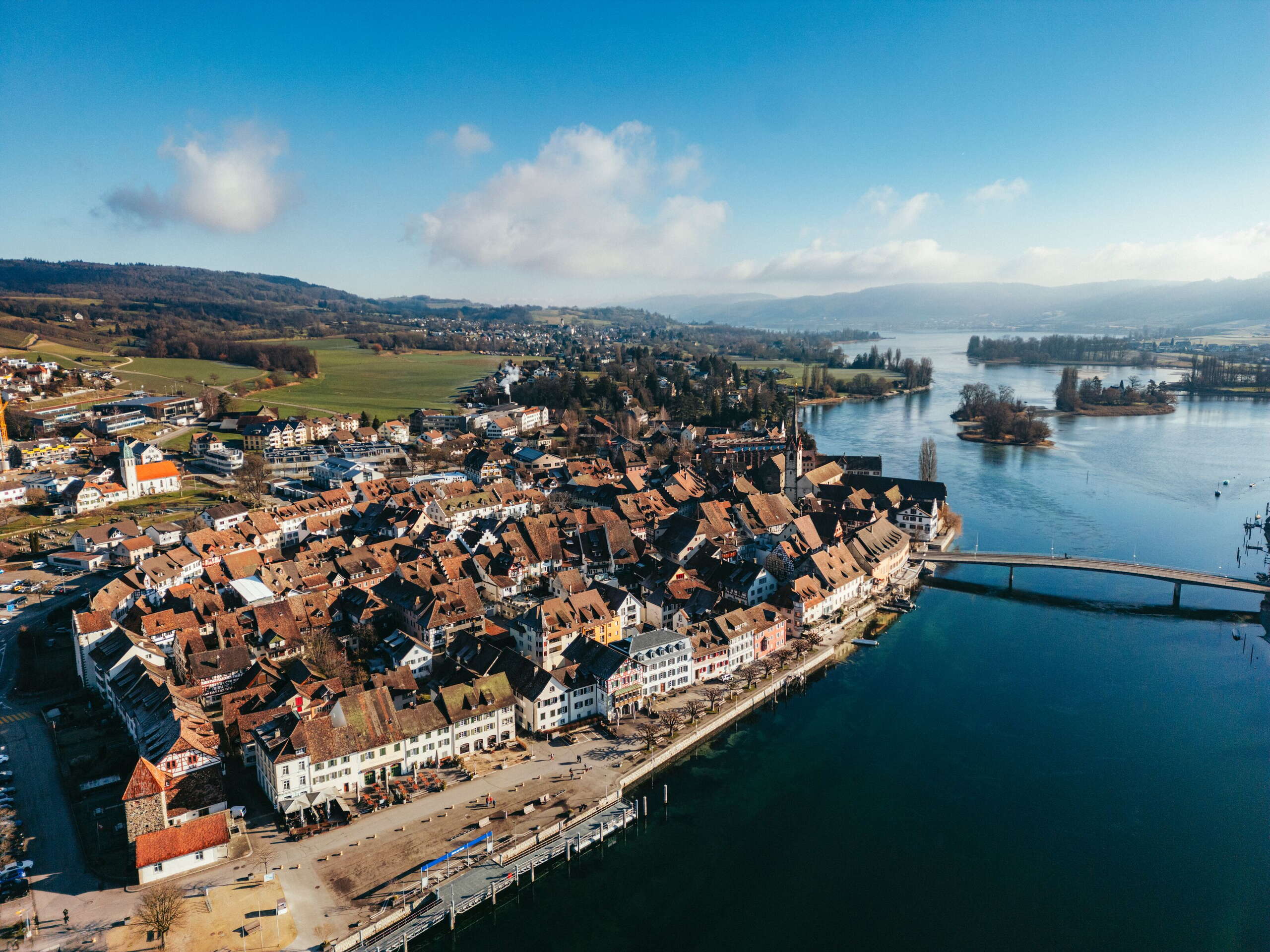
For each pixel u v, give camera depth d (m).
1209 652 192.38
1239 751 148.88
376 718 136.00
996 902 112.44
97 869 111.25
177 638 170.75
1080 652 193.50
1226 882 115.81
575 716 156.62
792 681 178.00
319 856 116.12
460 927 107.94
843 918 109.56
